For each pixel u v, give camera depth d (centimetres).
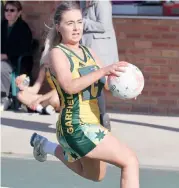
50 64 1038
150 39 2150
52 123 1953
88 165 1098
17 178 1441
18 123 1950
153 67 2156
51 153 1209
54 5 2230
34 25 2253
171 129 1877
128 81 1023
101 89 1048
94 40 1791
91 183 1404
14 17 2186
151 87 2158
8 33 2198
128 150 1027
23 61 2181
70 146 1032
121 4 2173
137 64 2167
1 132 1825
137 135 1794
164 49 2145
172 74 2147
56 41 1088
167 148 1648
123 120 2005
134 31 2158
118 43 2170
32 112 2108
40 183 1406
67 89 1007
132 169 1016
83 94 1025
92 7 1800
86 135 1017
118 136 1777
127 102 2175
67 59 1035
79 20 1053
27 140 1731
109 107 2183
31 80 2234
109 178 1438
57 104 2094
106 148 1015
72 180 1428
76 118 1023
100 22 1784
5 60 2172
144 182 1398
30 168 1518
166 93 2155
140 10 2167
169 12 2156
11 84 2169
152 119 2027
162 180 1414
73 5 1057
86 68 1038
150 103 2166
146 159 1552
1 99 2169
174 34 2134
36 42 2245
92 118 1032
